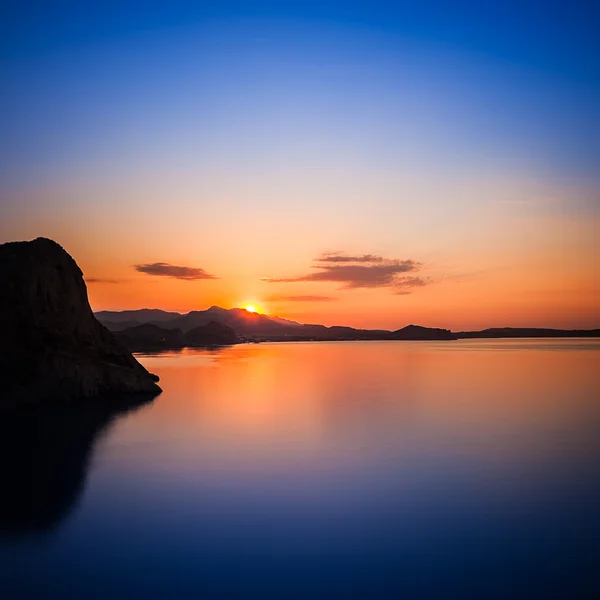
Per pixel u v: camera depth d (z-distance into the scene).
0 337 32.41
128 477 16.47
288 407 30.80
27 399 31.00
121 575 10.15
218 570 10.32
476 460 18.38
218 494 14.77
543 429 23.84
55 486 15.56
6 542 11.66
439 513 13.28
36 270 34.94
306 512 13.35
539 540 11.66
